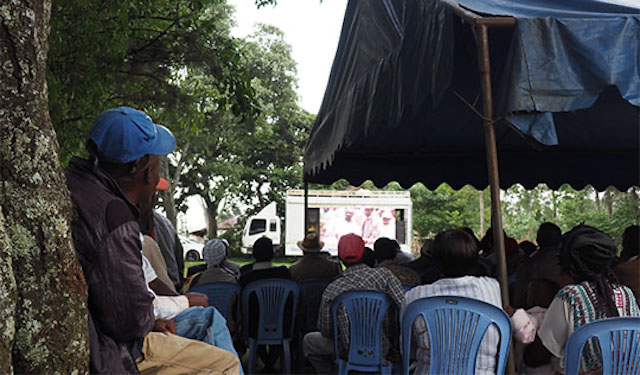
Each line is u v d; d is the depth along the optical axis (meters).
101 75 6.29
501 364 2.72
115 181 1.62
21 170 1.33
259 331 4.72
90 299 1.46
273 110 31.12
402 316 2.91
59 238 1.36
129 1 6.27
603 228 18.36
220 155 31.59
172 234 5.57
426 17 3.53
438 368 2.75
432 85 3.33
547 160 9.27
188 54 8.07
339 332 3.75
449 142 8.12
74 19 6.04
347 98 5.25
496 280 3.01
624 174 9.23
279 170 32.56
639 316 2.53
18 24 1.37
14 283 1.25
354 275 3.76
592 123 7.04
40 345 1.30
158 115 9.70
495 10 3.24
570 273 2.68
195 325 2.01
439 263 2.92
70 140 6.03
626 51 3.00
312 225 23.31
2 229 1.26
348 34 5.45
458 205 29.98
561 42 3.00
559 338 2.59
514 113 2.95
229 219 37.78
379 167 8.97
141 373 1.71
